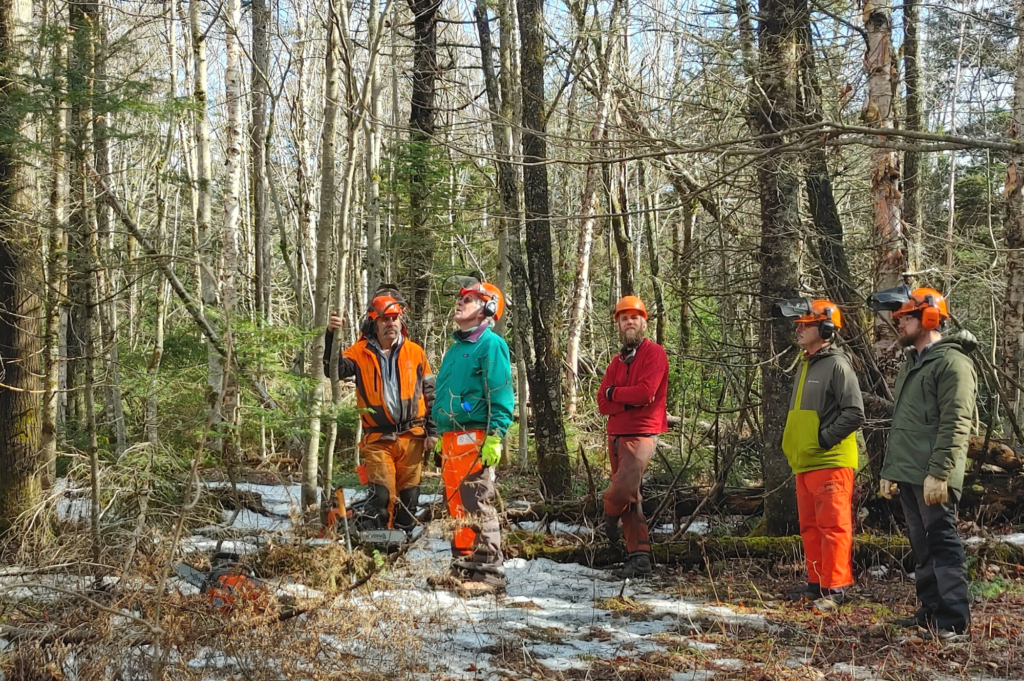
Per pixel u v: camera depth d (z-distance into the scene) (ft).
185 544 13.97
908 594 17.81
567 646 14.24
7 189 17.94
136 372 21.47
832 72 27.86
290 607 11.98
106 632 10.62
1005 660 13.62
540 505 23.66
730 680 12.69
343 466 33.24
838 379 16.75
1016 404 31.35
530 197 27.68
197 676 10.96
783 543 20.03
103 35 16.99
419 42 37.22
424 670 12.37
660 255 55.31
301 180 44.70
